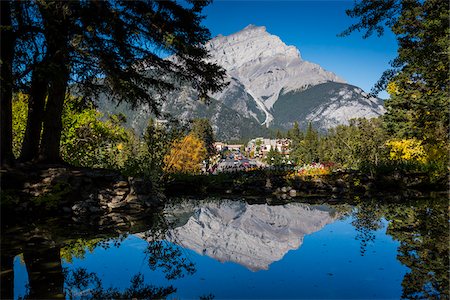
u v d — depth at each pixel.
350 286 4.42
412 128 22.56
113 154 16.00
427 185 16.12
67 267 5.19
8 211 8.47
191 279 4.76
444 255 5.70
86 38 9.53
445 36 11.82
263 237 7.52
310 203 13.08
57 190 9.37
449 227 7.83
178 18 11.36
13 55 9.80
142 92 11.52
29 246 6.24
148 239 7.13
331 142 79.94
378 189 16.17
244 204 12.96
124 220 9.06
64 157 15.31
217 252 6.25
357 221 9.10
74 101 13.61
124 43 10.74
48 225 8.02
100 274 4.92
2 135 9.68
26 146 11.23
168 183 15.75
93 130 19.95
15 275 4.78
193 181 16.28
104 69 10.48
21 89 10.59
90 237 7.10
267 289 4.36
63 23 9.67
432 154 21.19
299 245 6.70
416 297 4.00
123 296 4.14
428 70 16.23
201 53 11.75
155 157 13.66
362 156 23.16
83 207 9.50
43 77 9.13
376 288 4.32
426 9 11.87
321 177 17.59
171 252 6.18
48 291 4.23
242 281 4.68
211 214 10.61
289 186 16.34
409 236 7.07
